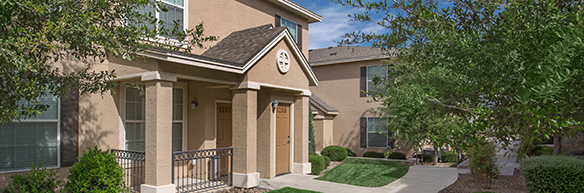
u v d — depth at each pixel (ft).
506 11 9.80
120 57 26.86
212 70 28.37
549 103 8.75
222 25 37.83
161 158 24.67
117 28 16.12
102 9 16.69
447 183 32.01
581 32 8.14
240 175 30.07
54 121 24.75
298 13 50.75
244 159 30.09
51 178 23.27
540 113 7.93
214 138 33.76
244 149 30.12
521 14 9.45
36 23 15.11
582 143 39.55
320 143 61.46
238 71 28.50
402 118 32.09
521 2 9.66
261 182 32.35
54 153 24.75
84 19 14.85
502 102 9.70
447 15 11.61
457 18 11.63
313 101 60.90
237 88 30.53
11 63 13.07
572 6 10.00
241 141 30.32
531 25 9.30
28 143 23.67
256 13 43.16
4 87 14.80
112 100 28.19
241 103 30.50
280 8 47.65
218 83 31.63
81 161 23.70
